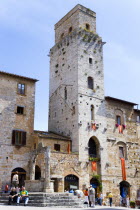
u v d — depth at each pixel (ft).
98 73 183.52
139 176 182.19
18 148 146.41
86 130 163.32
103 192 159.02
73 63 179.11
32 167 141.08
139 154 187.83
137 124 194.80
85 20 192.65
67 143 161.07
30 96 158.71
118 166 172.24
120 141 179.22
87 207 107.76
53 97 193.57
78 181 150.51
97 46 190.49
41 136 149.48
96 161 163.02
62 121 176.86
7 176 139.23
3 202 111.65
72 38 185.78
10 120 147.54
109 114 179.52
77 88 169.17
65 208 93.81
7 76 152.76
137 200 169.58
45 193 108.17
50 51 209.46
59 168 143.64
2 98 147.95
